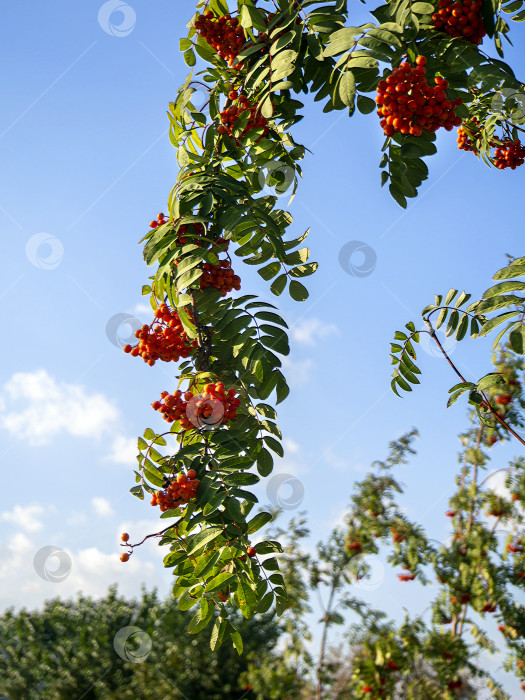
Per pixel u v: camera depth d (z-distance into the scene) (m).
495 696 8.14
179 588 2.77
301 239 3.06
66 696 13.45
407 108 2.51
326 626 9.48
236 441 2.75
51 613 15.80
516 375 8.39
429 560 8.82
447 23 2.65
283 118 3.08
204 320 2.88
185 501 2.64
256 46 2.89
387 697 8.19
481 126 3.66
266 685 10.60
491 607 8.27
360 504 9.85
